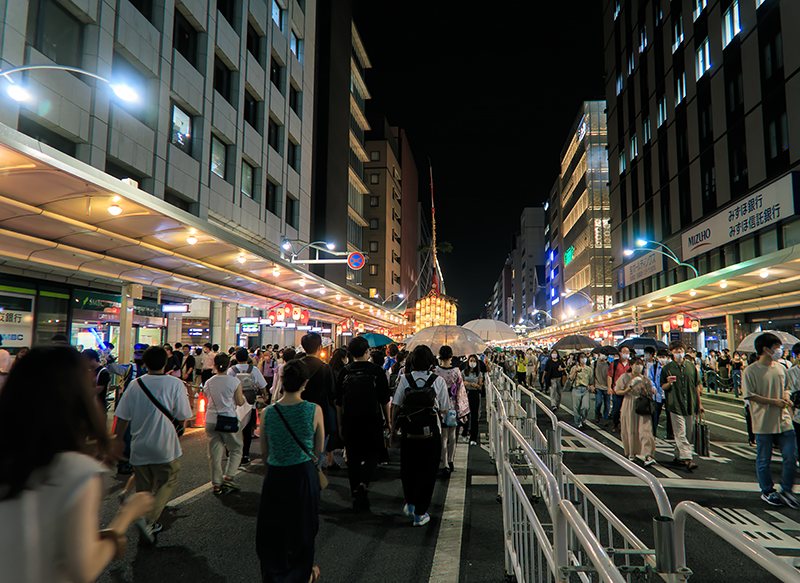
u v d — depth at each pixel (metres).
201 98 23.09
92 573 1.43
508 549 3.99
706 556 4.37
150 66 19.45
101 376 8.01
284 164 32.97
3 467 1.39
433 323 35.09
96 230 10.38
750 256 27.72
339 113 51.81
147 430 4.75
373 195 82.12
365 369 6.22
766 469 6.00
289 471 3.58
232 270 16.11
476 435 10.19
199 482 6.95
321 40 49.28
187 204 22.48
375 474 7.72
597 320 37.09
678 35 36.25
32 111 14.06
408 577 4.03
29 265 14.22
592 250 66.06
